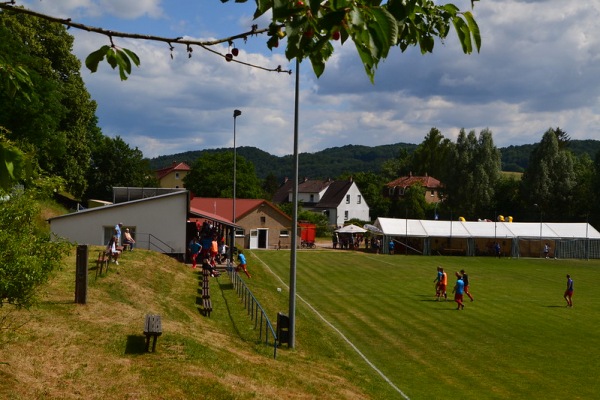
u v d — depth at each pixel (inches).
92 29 159.6
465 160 3986.2
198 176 3550.7
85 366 568.4
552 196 3627.0
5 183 134.9
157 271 1195.9
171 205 1476.4
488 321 1140.5
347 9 122.3
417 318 1151.0
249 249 2571.4
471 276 1882.4
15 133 1558.8
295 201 860.6
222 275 1406.3
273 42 151.3
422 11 173.3
